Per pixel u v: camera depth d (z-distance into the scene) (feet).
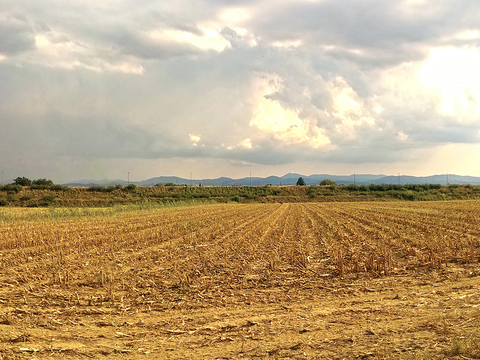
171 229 104.22
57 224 122.31
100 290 44.65
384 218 132.05
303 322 32.22
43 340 29.43
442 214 144.77
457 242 71.61
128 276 51.26
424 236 81.76
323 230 100.48
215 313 35.91
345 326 30.58
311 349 26.23
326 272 53.01
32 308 37.73
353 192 388.78
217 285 46.47
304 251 68.03
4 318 34.17
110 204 290.35
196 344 28.25
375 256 61.00
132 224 120.57
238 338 29.04
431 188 392.27
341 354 25.12
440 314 31.83
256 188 401.70
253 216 159.33
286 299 40.40
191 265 57.72
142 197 326.44
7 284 46.73
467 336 26.43
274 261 58.49
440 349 24.71
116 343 28.86
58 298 41.27
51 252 70.13
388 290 42.70
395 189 397.19
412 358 23.47
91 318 34.88
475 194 358.02
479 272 49.52
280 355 25.53
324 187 410.93
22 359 25.96
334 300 39.55
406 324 30.17
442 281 45.80
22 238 84.28
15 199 275.39
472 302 35.12
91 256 66.33
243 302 39.50
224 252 68.74
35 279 49.62
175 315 35.60
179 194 361.30
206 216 157.48
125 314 35.99
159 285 46.73
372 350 25.29
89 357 26.50
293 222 129.59
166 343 28.66
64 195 297.12
